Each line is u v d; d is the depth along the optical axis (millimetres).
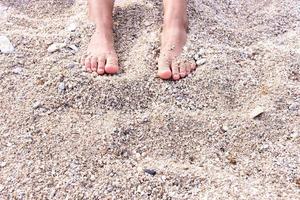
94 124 945
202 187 838
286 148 912
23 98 990
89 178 849
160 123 951
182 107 996
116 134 925
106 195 824
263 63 1100
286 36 1223
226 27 1228
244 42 1192
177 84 1036
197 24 1191
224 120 963
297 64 1092
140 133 935
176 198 819
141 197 823
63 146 900
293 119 965
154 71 1062
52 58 1074
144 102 1000
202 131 942
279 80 1043
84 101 990
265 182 854
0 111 965
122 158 892
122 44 1141
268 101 997
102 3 1170
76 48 1108
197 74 1054
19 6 1294
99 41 1112
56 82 1015
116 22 1194
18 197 821
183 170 866
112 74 1053
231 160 897
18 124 940
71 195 823
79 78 1025
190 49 1104
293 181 857
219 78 1045
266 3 1357
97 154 889
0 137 916
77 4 1287
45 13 1272
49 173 855
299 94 1010
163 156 901
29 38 1128
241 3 1354
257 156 903
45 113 965
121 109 986
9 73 1041
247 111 986
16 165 868
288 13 1311
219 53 1107
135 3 1243
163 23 1163
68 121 950
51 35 1140
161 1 1252
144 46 1118
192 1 1262
